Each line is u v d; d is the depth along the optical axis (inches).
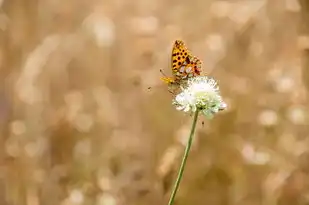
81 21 71.5
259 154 65.4
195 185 65.5
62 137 66.3
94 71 68.9
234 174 65.7
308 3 67.7
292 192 65.4
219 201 65.6
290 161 65.8
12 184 65.7
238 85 67.5
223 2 70.5
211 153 65.8
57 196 65.3
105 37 68.2
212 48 68.0
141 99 68.0
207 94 50.2
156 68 67.9
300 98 67.0
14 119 67.0
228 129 66.1
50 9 71.3
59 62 68.1
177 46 51.8
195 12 71.5
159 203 65.1
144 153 66.3
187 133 65.4
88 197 64.8
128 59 69.5
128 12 72.1
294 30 68.8
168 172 64.7
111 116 67.1
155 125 67.3
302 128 66.6
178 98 50.4
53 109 67.1
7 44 69.4
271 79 67.7
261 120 66.2
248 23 68.6
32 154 66.0
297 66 67.9
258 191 65.8
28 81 66.2
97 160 65.9
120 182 65.3
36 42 70.4
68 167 65.8
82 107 67.3
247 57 68.3
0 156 66.2
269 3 69.2
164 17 72.4
